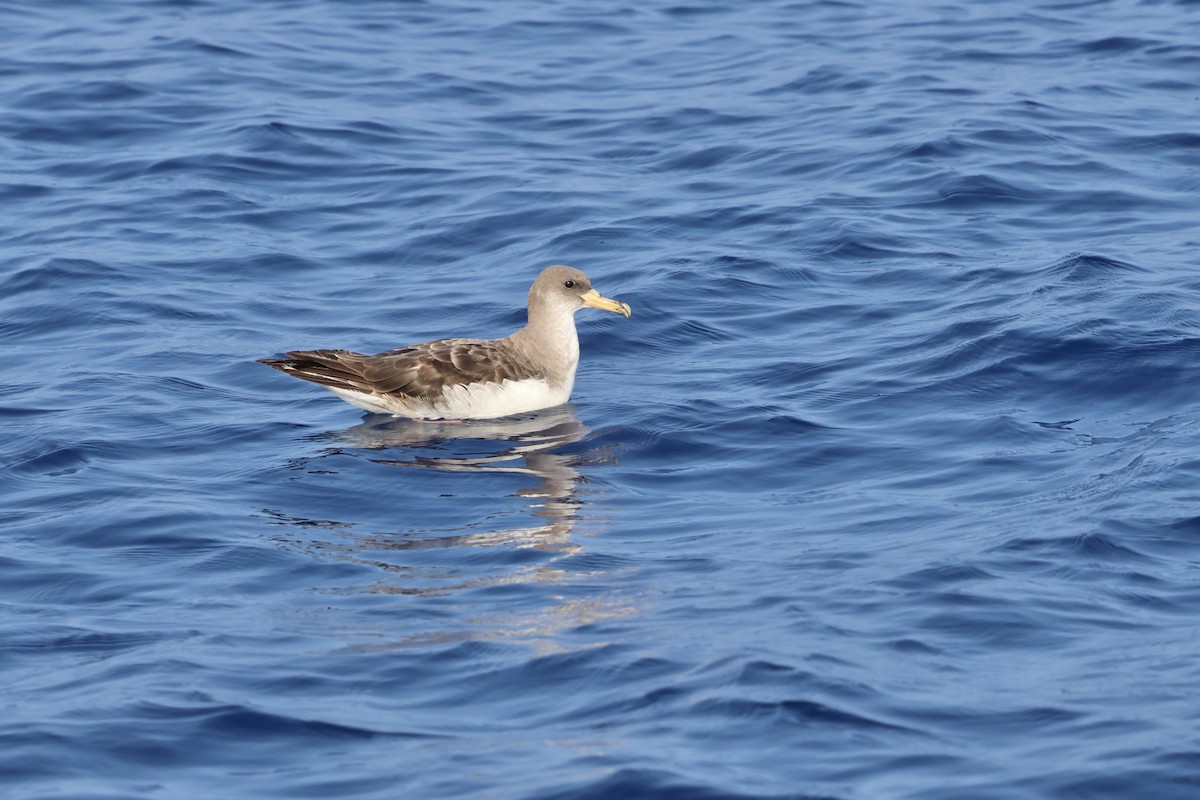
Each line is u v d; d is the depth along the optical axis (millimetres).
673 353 20125
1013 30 34094
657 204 25156
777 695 11023
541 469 16562
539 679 11594
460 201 25547
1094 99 29281
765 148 27562
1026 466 15836
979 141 26953
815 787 9883
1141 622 12219
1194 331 18797
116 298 21656
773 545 14188
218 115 29344
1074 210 24234
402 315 21359
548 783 10000
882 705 10930
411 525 15062
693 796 9805
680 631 12258
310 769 10391
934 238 23328
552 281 18703
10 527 14906
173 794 10117
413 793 10008
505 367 18359
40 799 10039
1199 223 23344
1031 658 11664
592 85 31641
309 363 18125
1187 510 14227
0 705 11297
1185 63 31141
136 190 25906
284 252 23578
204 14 36125
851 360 19188
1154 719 10578
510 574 13703
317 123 29016
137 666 11906
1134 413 17172
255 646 12289
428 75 32188
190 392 18797
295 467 16594
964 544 13820
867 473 16078
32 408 18078
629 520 15078
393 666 11875
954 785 9883
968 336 19250
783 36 34438
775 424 17438
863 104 29469
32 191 25953
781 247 23219
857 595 12836
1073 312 19578
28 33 34312
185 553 14281
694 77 31906
